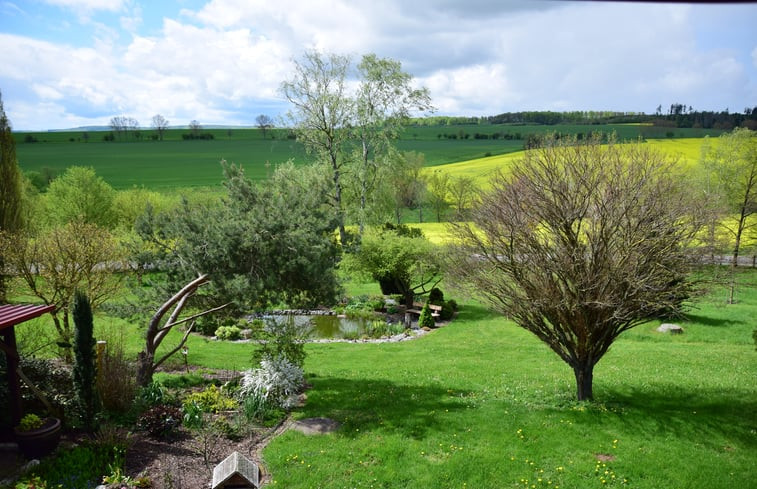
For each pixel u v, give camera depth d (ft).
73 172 166.91
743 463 38.17
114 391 47.75
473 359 72.43
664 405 49.26
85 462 38.29
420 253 105.70
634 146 52.24
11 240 65.31
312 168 133.28
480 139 481.05
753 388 53.36
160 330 53.88
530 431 44.06
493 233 48.44
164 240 58.54
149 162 381.40
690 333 82.89
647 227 44.62
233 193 57.06
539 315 49.83
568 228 46.44
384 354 77.51
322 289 56.13
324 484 36.99
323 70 131.03
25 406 44.80
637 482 36.52
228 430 45.16
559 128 473.26
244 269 53.11
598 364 65.51
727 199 113.60
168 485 36.01
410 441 43.06
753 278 108.06
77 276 65.05
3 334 41.37
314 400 53.62
